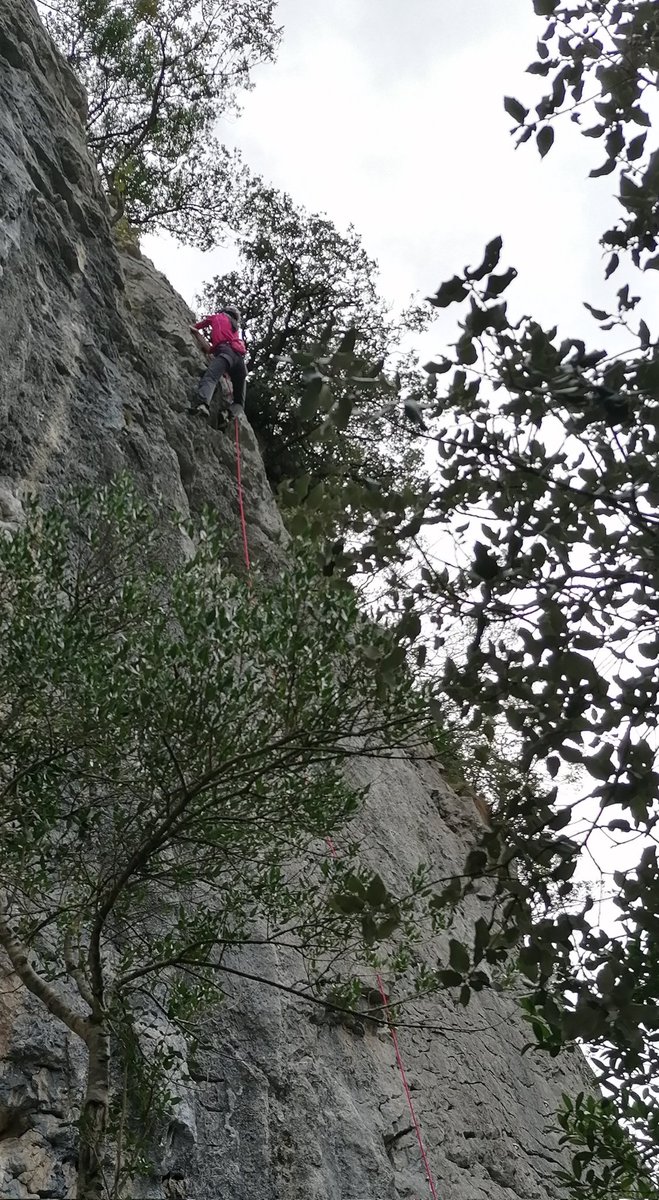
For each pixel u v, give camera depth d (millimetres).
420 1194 8867
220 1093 7312
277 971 8469
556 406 3457
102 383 10672
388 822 12516
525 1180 10641
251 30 19266
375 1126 8820
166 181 19234
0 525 7984
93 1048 4859
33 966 5422
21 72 11320
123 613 5656
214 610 5336
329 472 4215
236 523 12156
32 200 10352
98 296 11320
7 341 9086
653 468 3469
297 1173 7500
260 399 18859
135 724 5230
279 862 6105
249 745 5215
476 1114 10555
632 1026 3182
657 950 4312
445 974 3535
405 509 3932
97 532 5922
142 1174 5449
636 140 3795
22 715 5398
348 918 5805
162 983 5973
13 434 8789
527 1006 4930
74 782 5664
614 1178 5445
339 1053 9023
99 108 18953
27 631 5258
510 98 3854
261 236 21688
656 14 3785
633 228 3648
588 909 3430
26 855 5234
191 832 5449
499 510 3904
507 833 3566
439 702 4012
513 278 3342
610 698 3398
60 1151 5910
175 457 11297
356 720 5230
